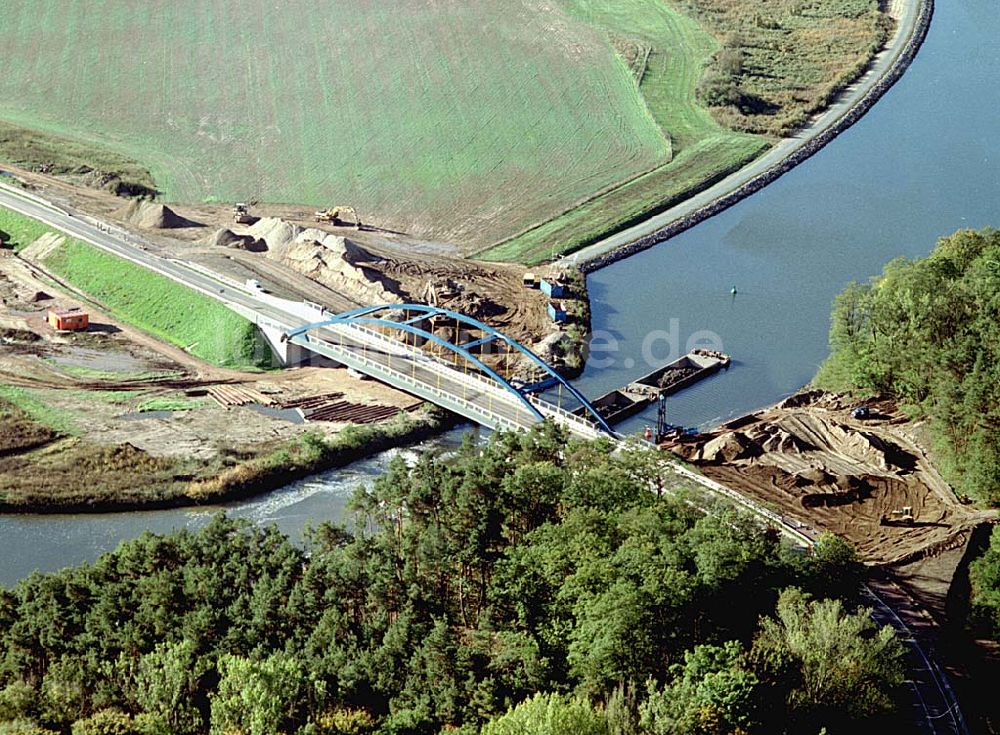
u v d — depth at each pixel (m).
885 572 169.50
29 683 134.62
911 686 141.62
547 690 128.62
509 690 129.12
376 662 132.75
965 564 172.75
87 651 137.75
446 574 146.75
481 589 146.88
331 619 137.75
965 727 135.25
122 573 148.50
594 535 144.25
